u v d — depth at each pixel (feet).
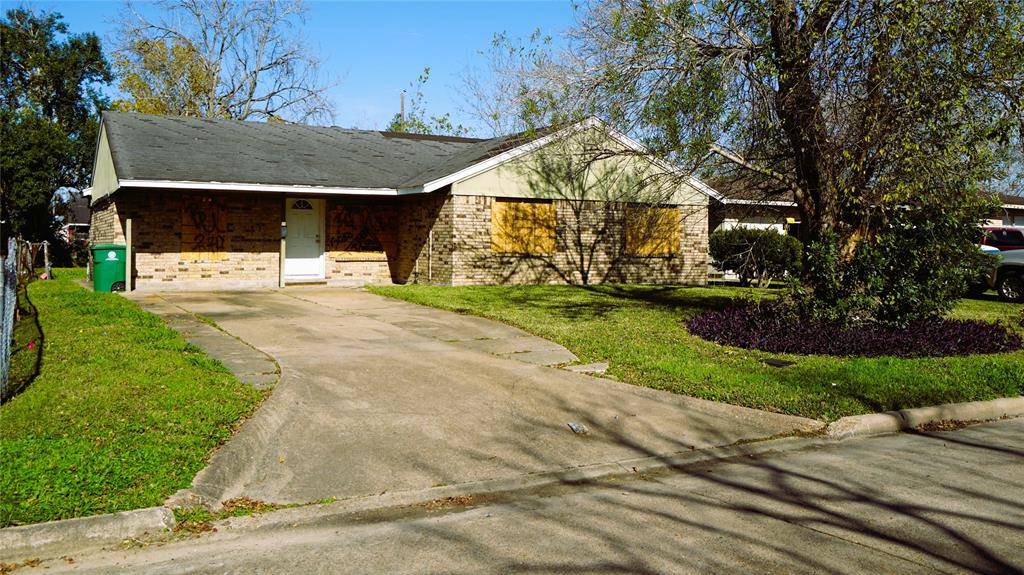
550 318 44.86
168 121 68.80
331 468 19.94
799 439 24.25
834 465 21.40
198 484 17.67
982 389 29.60
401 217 66.69
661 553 14.93
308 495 18.19
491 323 43.04
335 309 47.73
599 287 64.34
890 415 25.91
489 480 19.71
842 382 29.86
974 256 41.34
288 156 64.03
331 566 14.32
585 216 67.00
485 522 16.78
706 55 39.52
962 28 34.24
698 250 71.87
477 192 61.41
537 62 46.26
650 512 17.46
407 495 18.45
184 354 31.14
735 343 37.47
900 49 34.73
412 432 23.08
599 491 19.21
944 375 31.42
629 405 26.94
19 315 40.73
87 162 113.80
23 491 16.25
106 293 53.72
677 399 27.37
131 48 129.80
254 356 31.83
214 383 26.37
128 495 16.63
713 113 39.34
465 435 23.12
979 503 18.04
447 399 26.63
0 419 21.50
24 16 123.44
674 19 39.17
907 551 15.08
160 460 18.63
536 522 16.76
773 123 39.29
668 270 70.85
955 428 26.18
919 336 37.78
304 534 16.08
